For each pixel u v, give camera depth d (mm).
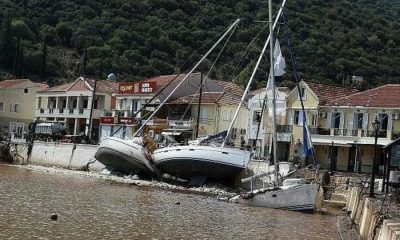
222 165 54031
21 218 26703
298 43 125875
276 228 31891
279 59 50469
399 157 44094
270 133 70312
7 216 26891
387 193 34156
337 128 64875
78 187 46000
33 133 90750
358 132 62750
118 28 150750
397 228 17875
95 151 70625
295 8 145000
